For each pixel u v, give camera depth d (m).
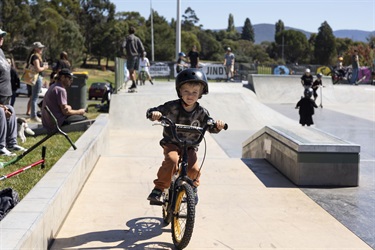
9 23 62.88
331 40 120.88
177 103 4.43
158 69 28.28
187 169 4.38
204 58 115.00
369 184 6.60
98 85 30.47
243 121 14.23
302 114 12.40
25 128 9.30
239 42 131.25
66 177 4.92
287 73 30.39
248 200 5.72
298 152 6.34
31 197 4.18
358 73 27.56
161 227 4.78
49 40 66.88
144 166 7.28
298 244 4.41
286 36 128.50
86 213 5.07
